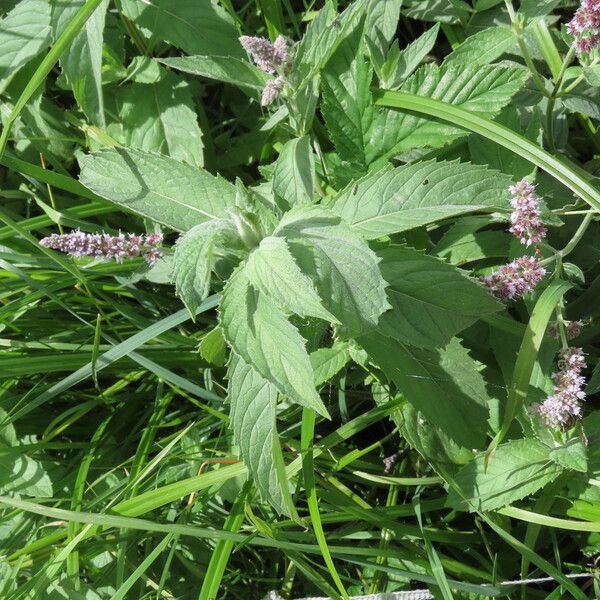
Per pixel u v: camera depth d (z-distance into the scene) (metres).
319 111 0.82
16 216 0.79
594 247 0.75
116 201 0.69
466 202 0.67
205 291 0.64
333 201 0.69
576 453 0.67
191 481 0.70
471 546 0.72
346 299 0.64
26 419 0.76
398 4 0.76
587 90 0.74
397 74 0.75
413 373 0.69
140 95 0.80
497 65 0.74
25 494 0.73
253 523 0.69
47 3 0.77
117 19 0.81
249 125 0.83
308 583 0.73
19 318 0.77
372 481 0.74
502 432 0.68
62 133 0.81
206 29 0.78
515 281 0.67
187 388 0.73
